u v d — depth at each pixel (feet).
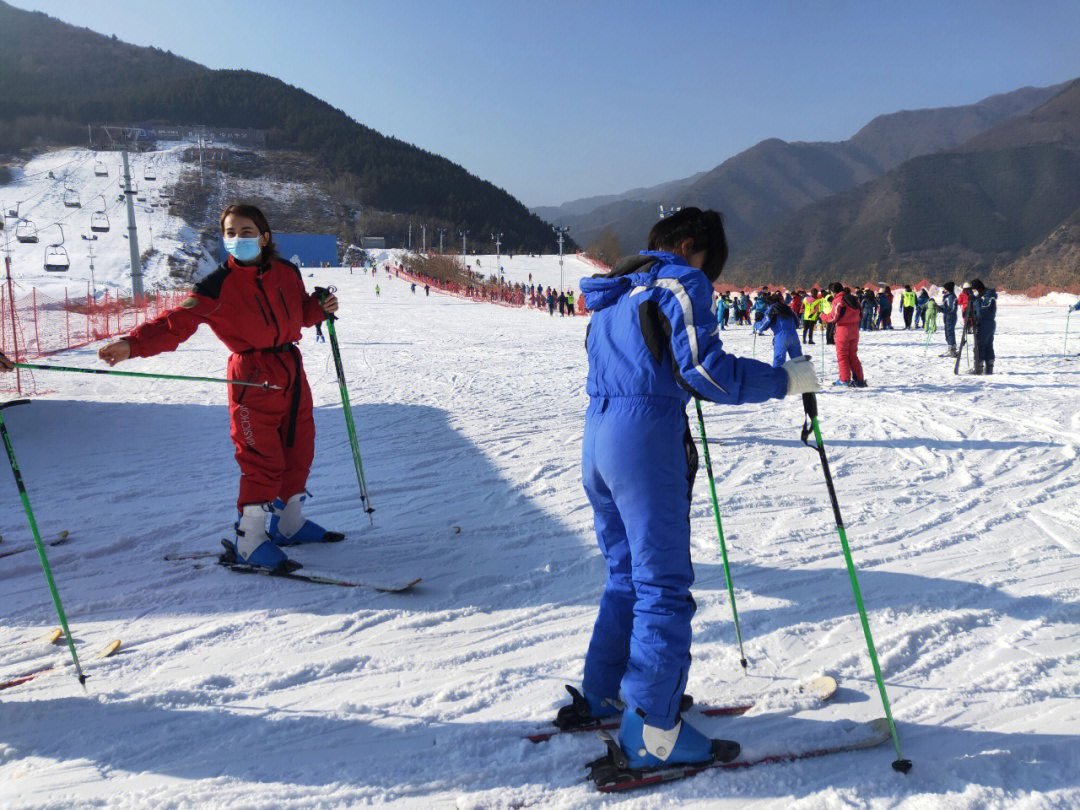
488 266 268.00
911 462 18.02
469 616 10.25
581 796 6.54
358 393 31.37
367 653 9.21
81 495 16.22
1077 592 10.46
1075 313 77.56
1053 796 6.34
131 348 10.14
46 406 26.22
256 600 10.80
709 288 6.39
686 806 6.40
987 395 27.63
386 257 403.54
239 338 11.25
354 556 12.50
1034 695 7.93
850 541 12.78
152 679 8.60
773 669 8.67
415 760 7.11
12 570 11.89
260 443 11.60
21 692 8.29
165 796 6.58
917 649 9.04
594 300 7.17
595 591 11.04
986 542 12.57
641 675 6.58
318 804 6.50
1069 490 15.40
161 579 11.55
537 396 30.30
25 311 77.56
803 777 6.73
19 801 6.53
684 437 6.71
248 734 7.53
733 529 13.53
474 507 15.20
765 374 6.46
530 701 8.13
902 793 6.49
